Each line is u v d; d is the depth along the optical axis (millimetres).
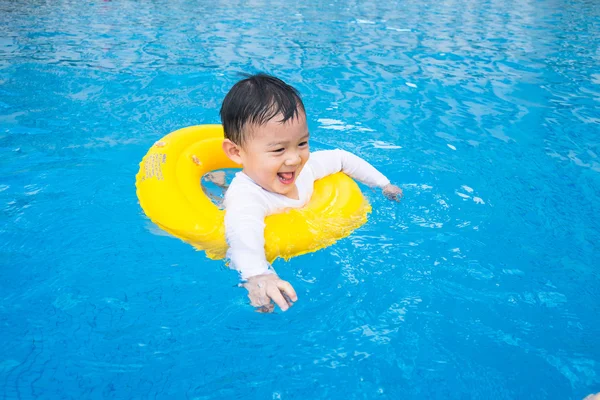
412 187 3334
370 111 4578
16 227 2814
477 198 3230
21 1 9398
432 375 1981
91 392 1873
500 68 5906
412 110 4629
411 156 3760
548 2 10555
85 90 4934
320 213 2855
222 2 9922
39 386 1890
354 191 3076
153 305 2318
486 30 7852
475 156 3789
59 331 2150
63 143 3844
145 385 1914
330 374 1985
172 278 2486
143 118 4355
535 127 4320
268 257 2598
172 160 3119
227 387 1918
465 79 5496
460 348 2107
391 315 2281
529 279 2516
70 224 2859
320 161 3148
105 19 8078
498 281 2496
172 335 2156
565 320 2264
